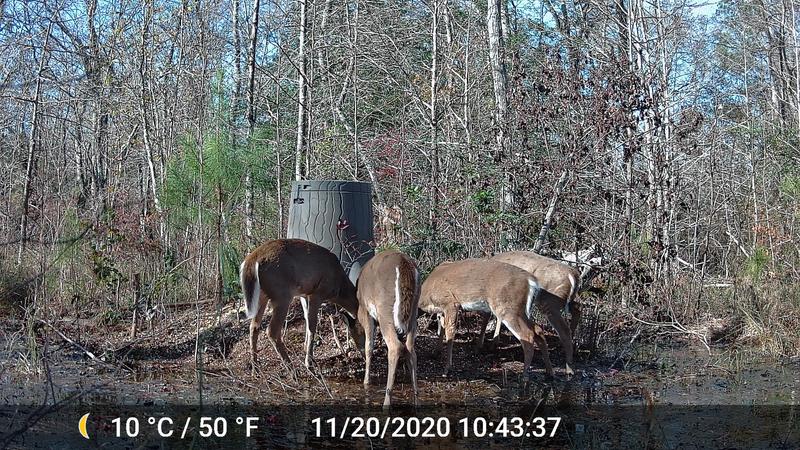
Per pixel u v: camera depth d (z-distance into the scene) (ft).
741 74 76.59
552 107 36.73
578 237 37.32
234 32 55.47
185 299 38.42
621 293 38.11
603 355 32.94
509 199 37.60
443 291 29.45
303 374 28.32
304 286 27.73
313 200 31.01
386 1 59.16
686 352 34.06
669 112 50.08
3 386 25.75
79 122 53.36
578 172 36.60
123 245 37.60
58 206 38.19
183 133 47.70
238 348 30.53
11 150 54.75
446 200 38.24
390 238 38.24
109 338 32.37
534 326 29.22
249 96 46.73
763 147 58.13
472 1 60.90
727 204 48.65
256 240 40.55
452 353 31.01
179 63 50.49
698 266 47.47
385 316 25.41
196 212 36.65
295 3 58.59
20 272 34.24
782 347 33.71
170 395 25.52
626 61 37.88
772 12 75.46
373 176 47.19
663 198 39.91
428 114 55.88
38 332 31.63
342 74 56.80
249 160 38.34
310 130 47.88
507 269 28.81
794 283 38.11
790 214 45.62
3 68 45.27
